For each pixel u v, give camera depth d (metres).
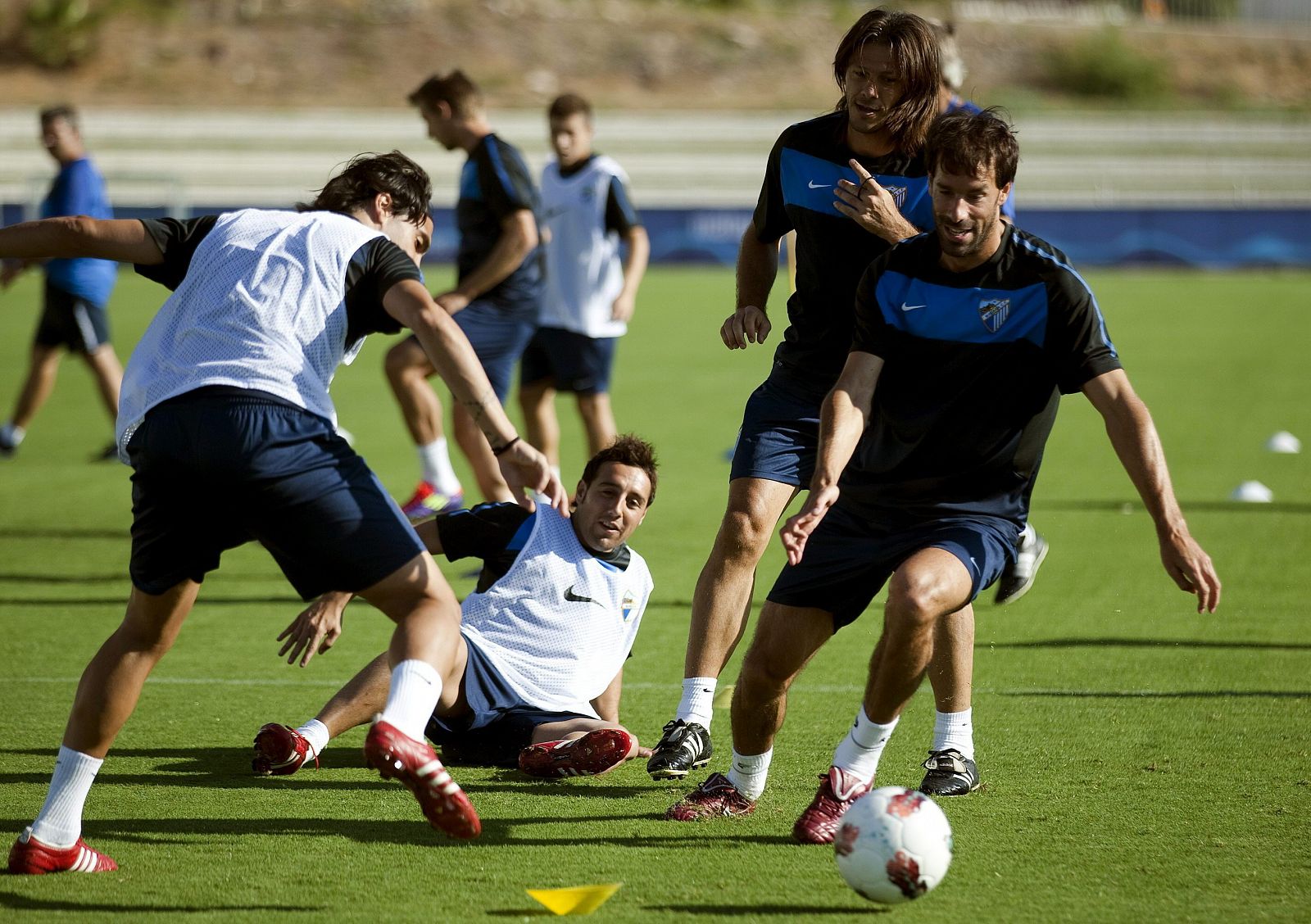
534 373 32.94
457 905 12.62
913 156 16.20
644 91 167.25
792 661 14.32
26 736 17.78
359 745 17.83
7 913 12.30
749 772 15.05
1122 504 34.19
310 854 13.89
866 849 12.33
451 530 17.30
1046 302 13.66
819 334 16.58
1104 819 14.82
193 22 166.12
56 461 40.59
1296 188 138.12
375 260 12.92
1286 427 44.91
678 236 110.69
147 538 12.72
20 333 71.31
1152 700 19.27
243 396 12.29
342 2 172.00
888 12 16.05
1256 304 83.62
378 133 146.75
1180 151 155.12
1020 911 12.48
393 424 47.38
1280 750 17.08
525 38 171.25
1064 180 140.75
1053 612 24.39
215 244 13.02
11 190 122.50
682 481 37.19
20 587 26.41
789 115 161.25
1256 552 28.64
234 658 21.75
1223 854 13.79
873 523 14.45
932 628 13.16
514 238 28.89
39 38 154.88
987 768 16.56
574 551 17.28
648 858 13.84
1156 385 54.09
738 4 188.88
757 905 12.65
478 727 16.84
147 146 138.62
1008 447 14.12
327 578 12.52
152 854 13.87
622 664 17.62
